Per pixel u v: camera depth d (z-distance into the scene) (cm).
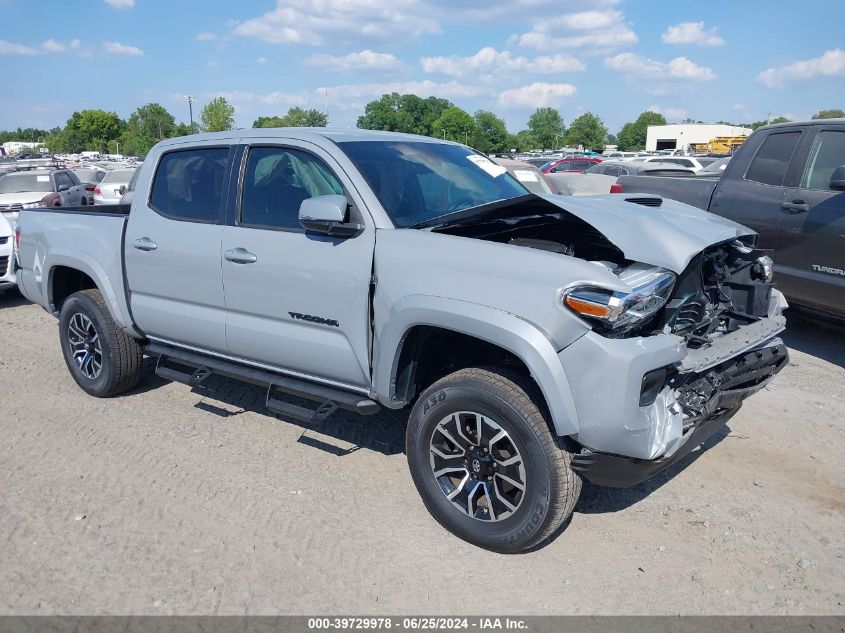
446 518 362
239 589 326
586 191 1174
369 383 385
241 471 436
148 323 498
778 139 674
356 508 392
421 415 360
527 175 1031
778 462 440
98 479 429
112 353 530
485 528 347
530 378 337
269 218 421
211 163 457
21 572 339
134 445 474
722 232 368
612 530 371
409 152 435
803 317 713
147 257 479
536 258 321
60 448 471
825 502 395
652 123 14350
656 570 338
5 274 932
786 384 570
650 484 416
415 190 405
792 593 320
